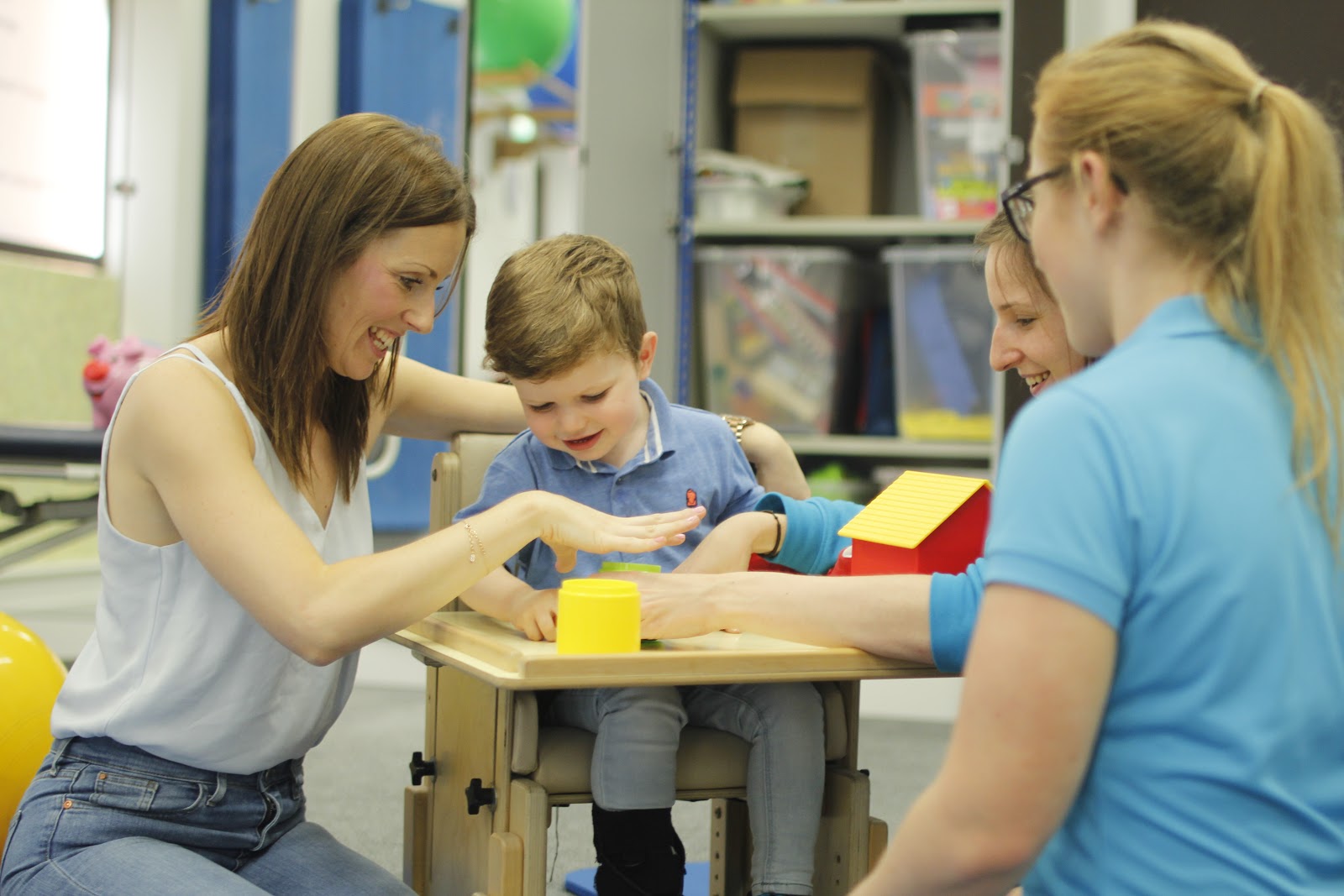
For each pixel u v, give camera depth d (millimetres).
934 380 3209
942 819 735
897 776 2365
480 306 6430
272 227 1126
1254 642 708
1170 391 726
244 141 4156
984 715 718
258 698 1148
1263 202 736
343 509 1259
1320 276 756
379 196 1106
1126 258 772
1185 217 746
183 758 1146
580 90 3029
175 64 4078
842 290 3279
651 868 1278
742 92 3352
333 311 1135
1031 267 1162
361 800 2182
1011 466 739
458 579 1108
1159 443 713
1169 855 721
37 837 1117
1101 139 752
